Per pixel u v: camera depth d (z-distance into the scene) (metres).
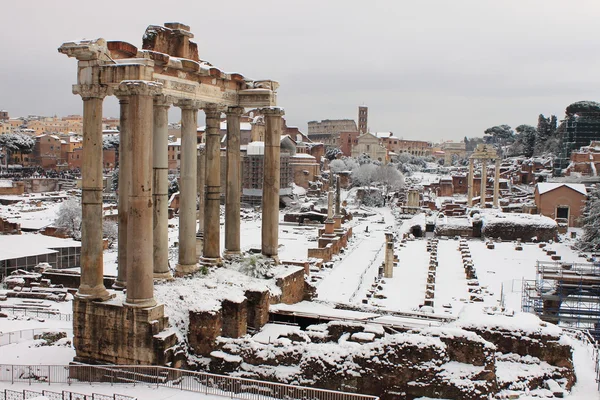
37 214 138.12
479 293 63.25
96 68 31.34
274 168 42.47
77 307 32.41
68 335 43.53
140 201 30.70
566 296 52.44
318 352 29.69
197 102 38.50
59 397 27.67
